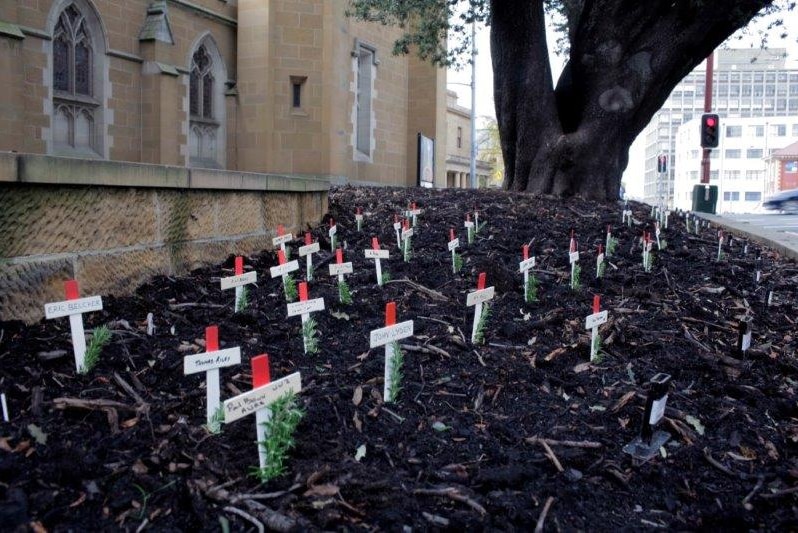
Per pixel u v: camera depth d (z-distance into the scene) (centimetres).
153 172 459
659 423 299
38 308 372
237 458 246
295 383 243
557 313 439
